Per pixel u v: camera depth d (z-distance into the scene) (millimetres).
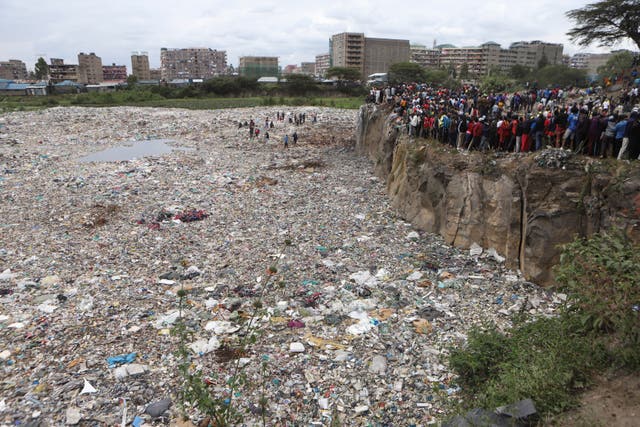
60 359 10906
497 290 15078
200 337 12039
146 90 97438
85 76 162875
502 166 17625
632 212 13727
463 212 18828
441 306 13938
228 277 15906
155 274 16094
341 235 20203
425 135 24375
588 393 7969
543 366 8828
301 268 16641
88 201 24781
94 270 16219
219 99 92250
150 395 9719
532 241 15633
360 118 40188
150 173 31469
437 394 9820
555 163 15531
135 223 21500
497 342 10547
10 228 20344
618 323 8617
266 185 29188
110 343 11656
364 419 9195
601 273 9352
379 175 31219
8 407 9211
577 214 15047
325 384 10227
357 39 143625
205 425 8758
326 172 32969
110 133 50188
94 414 9102
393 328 12625
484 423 7730
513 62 151000
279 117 59938
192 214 22609
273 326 12664
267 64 183250
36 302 13719
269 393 9859
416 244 19281
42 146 42094
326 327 12719
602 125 15438
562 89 39750
